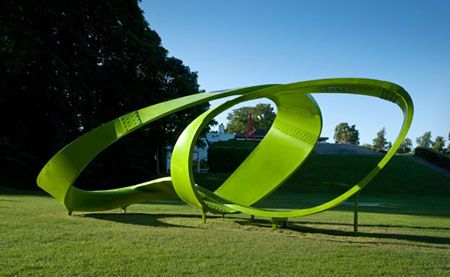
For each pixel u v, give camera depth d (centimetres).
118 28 2669
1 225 657
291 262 453
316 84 657
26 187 2314
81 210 926
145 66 2878
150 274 387
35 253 456
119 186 2861
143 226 754
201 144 3659
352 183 3031
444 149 9750
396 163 3616
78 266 407
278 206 1469
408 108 658
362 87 667
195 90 3312
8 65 2038
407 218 1067
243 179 994
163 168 3850
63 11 2303
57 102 2322
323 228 813
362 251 528
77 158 766
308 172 3291
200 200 785
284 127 976
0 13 2044
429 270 430
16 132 2528
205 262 442
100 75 2661
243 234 668
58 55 2317
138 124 740
